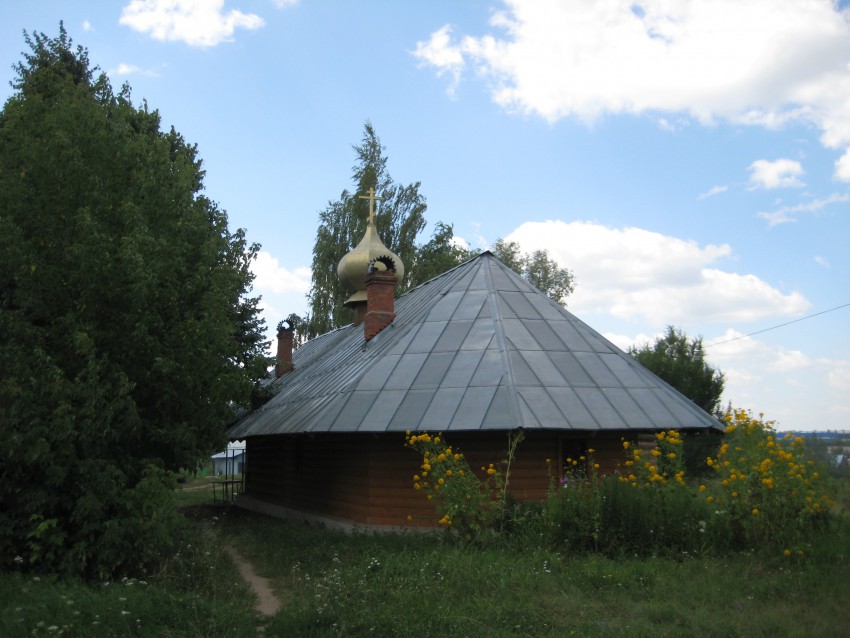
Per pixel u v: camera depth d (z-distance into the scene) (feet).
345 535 49.39
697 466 79.66
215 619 28.32
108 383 35.17
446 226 133.80
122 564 35.86
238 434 73.05
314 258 130.00
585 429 47.32
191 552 41.34
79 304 35.83
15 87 52.65
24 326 34.83
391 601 30.25
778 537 36.35
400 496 51.06
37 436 32.76
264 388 83.71
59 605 27.50
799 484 36.78
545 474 50.03
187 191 43.80
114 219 37.60
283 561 43.04
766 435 39.60
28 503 33.65
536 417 46.85
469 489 41.16
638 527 37.63
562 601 29.73
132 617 26.78
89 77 65.62
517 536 39.42
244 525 63.36
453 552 37.37
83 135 38.40
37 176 36.94
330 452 59.82
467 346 55.21
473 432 47.67
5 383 32.78
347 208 129.49
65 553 34.30
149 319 36.78
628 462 44.70
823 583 31.01
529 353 53.98
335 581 33.42
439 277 77.20
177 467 40.50
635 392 52.95
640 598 30.27
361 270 93.50
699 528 37.78
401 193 131.75
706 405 104.99
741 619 27.04
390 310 69.41
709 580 32.19
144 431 38.86
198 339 39.11
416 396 51.06
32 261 35.29
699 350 111.24
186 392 40.09
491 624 27.17
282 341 104.78
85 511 33.55
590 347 57.11
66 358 36.17
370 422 49.49
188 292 41.09
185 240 42.50
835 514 42.65
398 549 42.09
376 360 56.65
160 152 44.78
